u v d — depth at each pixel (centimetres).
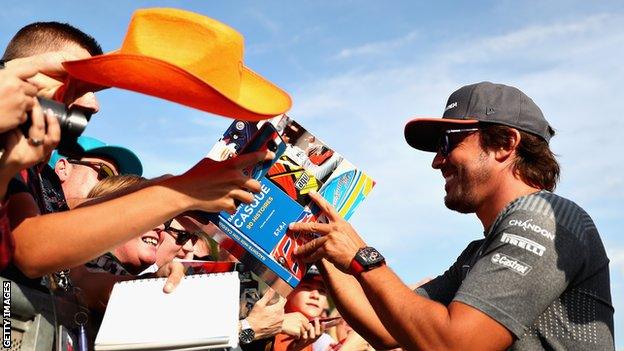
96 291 269
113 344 219
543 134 310
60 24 268
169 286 239
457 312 263
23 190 220
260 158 231
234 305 231
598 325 278
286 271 284
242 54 229
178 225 372
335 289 335
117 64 196
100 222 204
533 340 271
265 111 226
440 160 324
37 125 188
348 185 295
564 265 271
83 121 196
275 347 411
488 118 309
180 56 214
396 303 273
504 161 308
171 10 217
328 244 284
